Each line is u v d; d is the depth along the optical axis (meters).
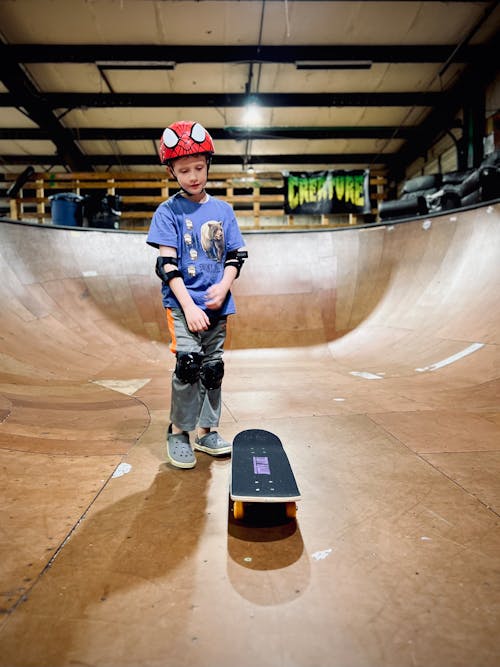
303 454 2.22
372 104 12.83
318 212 14.05
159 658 0.95
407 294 6.21
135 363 5.24
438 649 0.98
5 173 16.66
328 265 7.04
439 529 1.50
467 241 5.99
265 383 4.10
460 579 1.22
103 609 1.11
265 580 1.23
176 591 1.18
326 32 10.17
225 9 9.38
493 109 11.52
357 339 5.97
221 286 2.06
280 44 10.56
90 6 9.21
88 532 1.49
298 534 1.47
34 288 5.75
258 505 1.67
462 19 9.84
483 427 2.59
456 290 5.61
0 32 9.84
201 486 1.86
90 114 13.47
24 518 1.58
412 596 1.15
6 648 0.98
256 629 1.04
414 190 9.67
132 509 1.65
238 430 2.63
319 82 12.10
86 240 6.82
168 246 2.06
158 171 17.53
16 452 2.21
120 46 10.40
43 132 14.27
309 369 4.86
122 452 2.27
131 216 14.85
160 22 9.72
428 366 4.43
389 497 1.74
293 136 14.51
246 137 14.53
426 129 14.11
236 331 6.32
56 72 11.36
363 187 14.05
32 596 1.15
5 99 11.96
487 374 3.81
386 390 3.63
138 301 6.58
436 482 1.87
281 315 6.52
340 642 1.00
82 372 4.50
